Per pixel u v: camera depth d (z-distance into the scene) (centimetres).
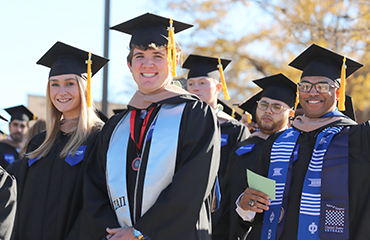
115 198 326
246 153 465
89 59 421
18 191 407
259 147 467
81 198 382
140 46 343
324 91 343
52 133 417
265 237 328
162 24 355
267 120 478
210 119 330
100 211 328
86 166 357
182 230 300
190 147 319
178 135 324
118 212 322
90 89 416
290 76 1444
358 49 1406
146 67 343
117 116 368
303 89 350
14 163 477
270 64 1567
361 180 309
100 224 321
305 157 333
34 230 388
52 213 387
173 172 318
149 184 316
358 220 305
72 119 423
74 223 377
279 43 1510
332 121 337
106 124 370
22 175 411
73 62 424
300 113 498
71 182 388
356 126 328
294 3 1498
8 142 849
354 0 1402
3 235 337
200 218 319
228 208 451
